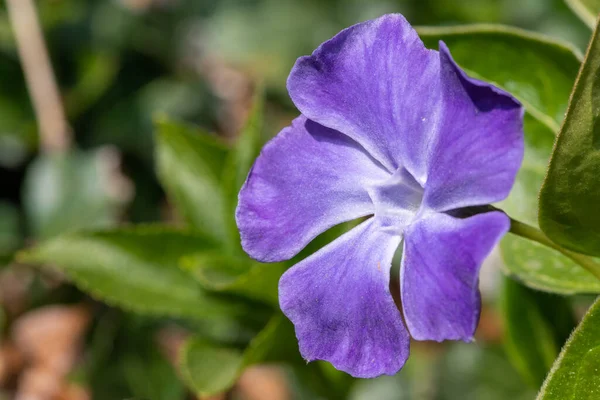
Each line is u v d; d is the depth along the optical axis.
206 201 0.31
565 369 0.24
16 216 0.40
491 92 0.22
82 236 0.30
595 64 0.23
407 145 0.23
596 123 0.23
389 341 0.23
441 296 0.22
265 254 0.24
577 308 0.33
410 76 0.23
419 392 0.37
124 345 0.35
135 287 0.30
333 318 0.24
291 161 0.24
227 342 0.29
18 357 0.39
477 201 0.22
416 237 0.23
